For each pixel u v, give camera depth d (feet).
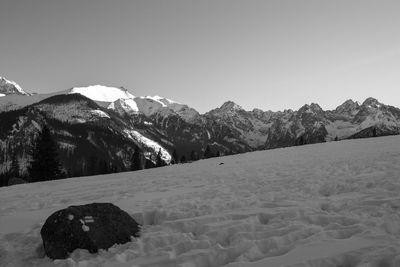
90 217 29.48
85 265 25.03
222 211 36.68
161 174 99.45
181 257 24.18
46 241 28.09
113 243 29.04
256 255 23.18
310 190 45.47
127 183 80.74
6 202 63.82
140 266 23.76
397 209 31.27
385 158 72.28
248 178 65.57
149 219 37.04
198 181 69.77
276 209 34.53
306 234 26.02
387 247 21.02
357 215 30.32
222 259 23.76
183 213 36.68
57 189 82.28
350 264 20.42
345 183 46.42
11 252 29.43
